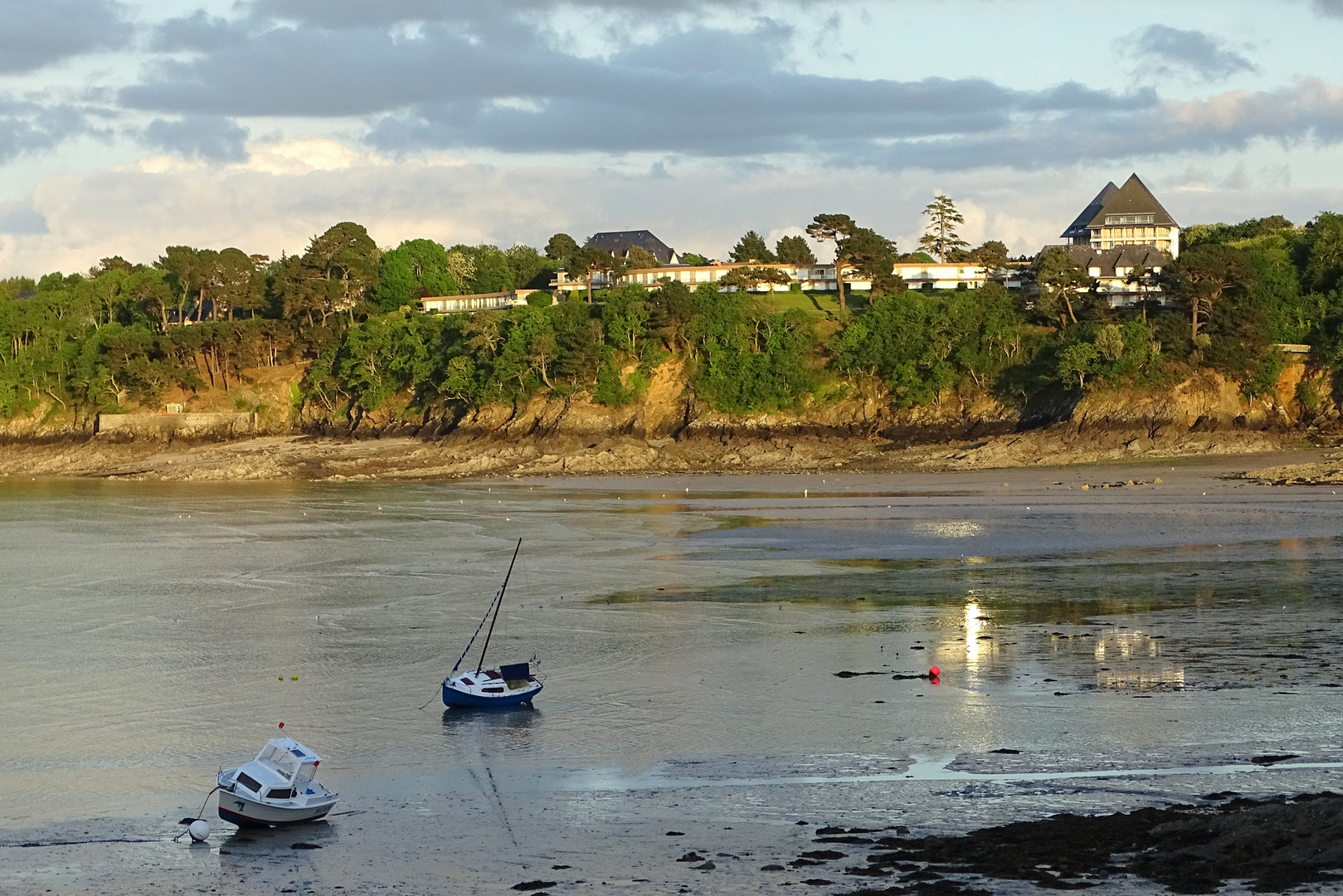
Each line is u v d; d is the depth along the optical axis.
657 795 35.25
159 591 72.81
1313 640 51.69
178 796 36.50
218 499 138.75
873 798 34.12
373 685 49.44
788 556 82.25
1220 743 37.81
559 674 50.69
